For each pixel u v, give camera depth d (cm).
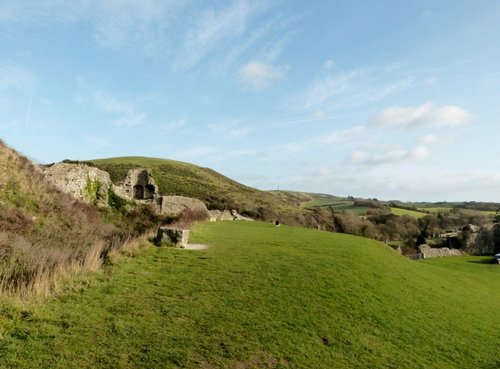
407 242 8150
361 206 13962
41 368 808
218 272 1597
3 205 2267
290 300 1370
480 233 7056
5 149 2742
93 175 3812
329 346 1096
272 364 952
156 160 11744
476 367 1209
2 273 1265
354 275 1827
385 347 1174
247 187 12381
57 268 1359
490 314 1981
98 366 843
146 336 994
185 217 3897
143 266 1600
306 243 2597
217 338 1027
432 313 1638
